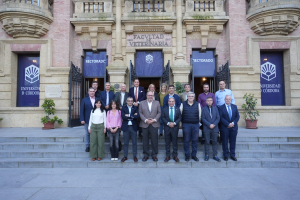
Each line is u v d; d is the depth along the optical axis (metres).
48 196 3.13
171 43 9.02
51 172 4.31
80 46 9.11
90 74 9.34
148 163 4.67
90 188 3.44
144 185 3.57
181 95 6.02
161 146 5.43
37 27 8.31
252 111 8.30
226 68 8.12
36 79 8.99
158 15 8.79
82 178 3.93
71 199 3.03
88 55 9.39
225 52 9.08
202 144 5.40
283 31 8.37
